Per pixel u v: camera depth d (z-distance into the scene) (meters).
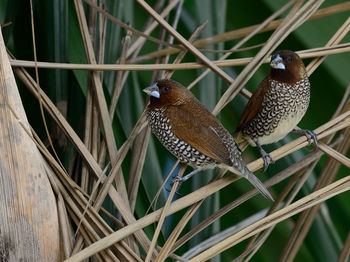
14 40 3.42
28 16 3.41
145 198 3.40
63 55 3.41
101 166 3.38
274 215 3.34
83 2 3.44
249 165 3.43
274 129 3.47
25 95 3.41
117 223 3.35
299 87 3.46
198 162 3.42
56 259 3.32
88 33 3.41
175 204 3.35
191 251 3.42
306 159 3.39
